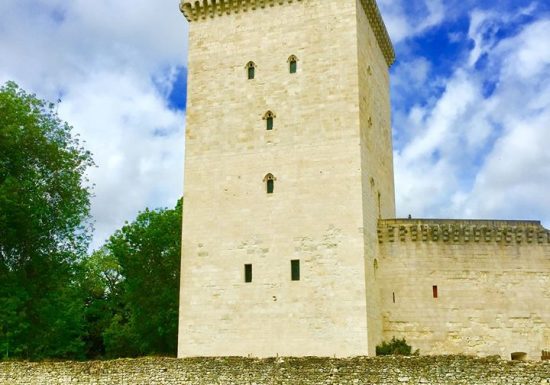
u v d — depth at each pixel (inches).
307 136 1574.8
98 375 1288.1
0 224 1710.1
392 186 1921.8
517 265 1627.7
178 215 2503.7
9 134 1750.7
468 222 1653.5
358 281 1454.2
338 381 1153.4
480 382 1097.4
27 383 1333.7
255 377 1194.6
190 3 1748.3
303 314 1470.2
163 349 2459.4
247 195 1585.9
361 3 1695.4
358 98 1567.4
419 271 1615.4
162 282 2425.0
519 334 1585.9
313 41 1633.9
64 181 1909.4
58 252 1909.4
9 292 1756.9
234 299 1526.8
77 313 2615.7
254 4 1704.0
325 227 1507.1
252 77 1662.2
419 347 1572.3
